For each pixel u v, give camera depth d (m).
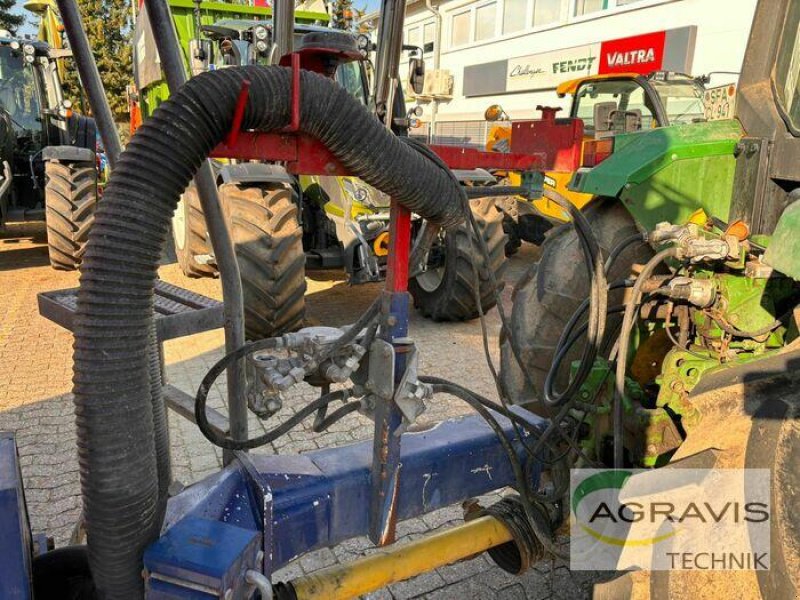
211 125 1.11
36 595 1.35
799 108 1.97
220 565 1.20
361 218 4.85
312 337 1.49
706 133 2.30
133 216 1.08
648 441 1.91
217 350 4.75
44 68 8.30
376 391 1.46
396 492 1.55
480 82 16.83
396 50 1.90
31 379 4.13
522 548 1.77
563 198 1.67
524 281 2.65
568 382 2.38
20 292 6.26
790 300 2.01
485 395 3.98
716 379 1.55
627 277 2.34
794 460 1.32
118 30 26.95
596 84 7.32
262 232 4.23
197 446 3.28
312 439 3.34
